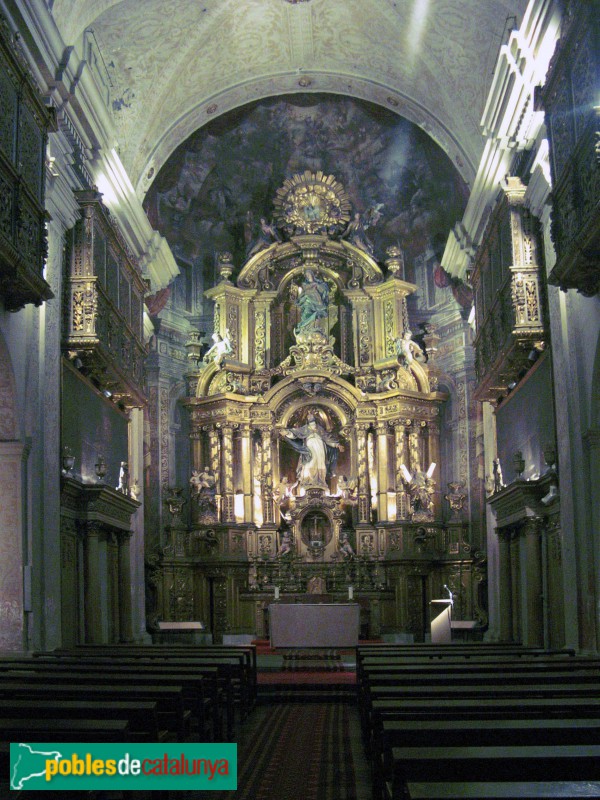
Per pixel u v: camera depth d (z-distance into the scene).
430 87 21.75
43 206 12.44
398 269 25.31
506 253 16.34
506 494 16.80
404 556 23.48
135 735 5.90
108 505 17.30
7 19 12.45
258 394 25.14
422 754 4.02
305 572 24.17
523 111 15.82
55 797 5.09
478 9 17.78
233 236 26.33
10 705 5.71
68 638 15.48
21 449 13.48
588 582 13.38
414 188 25.30
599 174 10.45
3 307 12.45
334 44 22.41
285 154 25.66
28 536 13.59
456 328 24.91
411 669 8.05
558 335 14.52
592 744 4.60
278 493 24.86
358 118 24.80
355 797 7.27
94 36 17.88
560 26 13.52
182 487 24.94
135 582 21.02
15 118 11.43
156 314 24.42
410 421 24.47
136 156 21.89
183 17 19.78
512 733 4.61
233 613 23.52
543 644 15.79
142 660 10.12
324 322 25.91
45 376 14.77
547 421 15.41
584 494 13.44
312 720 11.77
